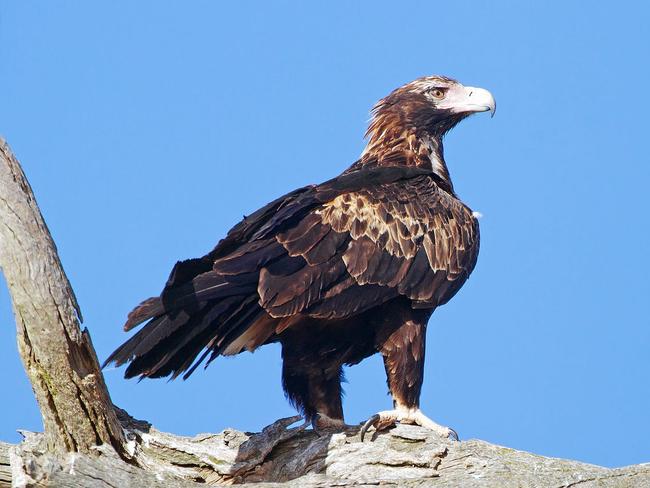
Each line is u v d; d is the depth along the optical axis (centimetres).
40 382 1098
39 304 1062
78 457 1076
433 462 1238
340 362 1441
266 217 1379
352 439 1320
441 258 1465
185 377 1280
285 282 1316
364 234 1402
